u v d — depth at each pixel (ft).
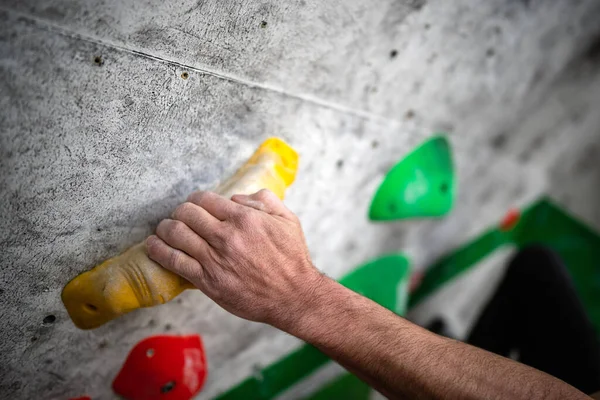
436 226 3.92
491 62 3.20
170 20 1.73
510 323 4.00
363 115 2.75
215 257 1.81
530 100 3.80
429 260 4.13
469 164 3.82
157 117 1.88
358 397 4.07
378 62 2.56
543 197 4.77
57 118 1.64
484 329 4.02
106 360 2.29
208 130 2.08
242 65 2.03
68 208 1.82
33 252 1.81
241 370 3.10
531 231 4.94
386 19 2.39
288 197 2.63
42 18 1.48
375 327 1.82
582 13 3.46
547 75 3.71
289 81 2.25
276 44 2.07
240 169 2.30
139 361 2.39
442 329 4.36
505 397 1.59
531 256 3.97
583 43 3.72
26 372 2.05
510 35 3.14
